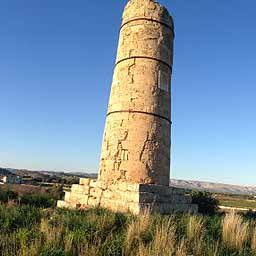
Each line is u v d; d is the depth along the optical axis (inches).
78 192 518.0
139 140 494.3
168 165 521.0
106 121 537.6
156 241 305.0
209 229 395.9
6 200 802.8
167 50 546.9
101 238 325.1
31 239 307.0
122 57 538.0
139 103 506.9
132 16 545.3
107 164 502.9
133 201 438.0
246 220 473.4
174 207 484.7
